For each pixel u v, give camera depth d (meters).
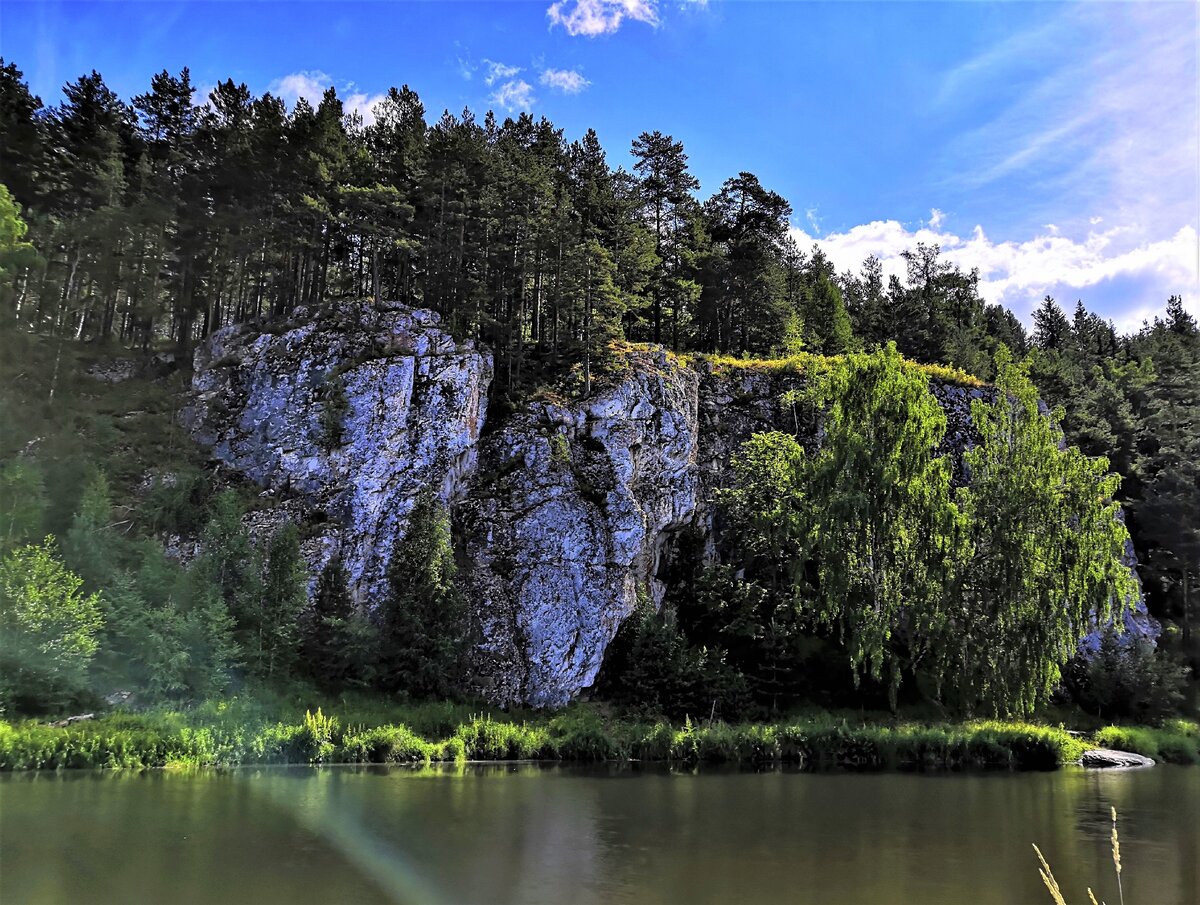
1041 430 46.84
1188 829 21.75
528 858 17.09
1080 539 43.62
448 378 49.38
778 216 77.88
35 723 27.55
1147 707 49.72
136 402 48.44
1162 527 61.69
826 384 49.25
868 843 19.14
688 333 75.75
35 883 14.20
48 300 53.62
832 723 40.25
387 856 16.88
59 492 39.41
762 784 28.39
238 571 38.19
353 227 52.53
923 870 16.75
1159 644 57.34
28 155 52.81
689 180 75.50
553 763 33.00
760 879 15.84
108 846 16.75
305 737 30.23
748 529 53.78
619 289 57.91
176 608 34.25
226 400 48.12
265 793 23.11
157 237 56.22
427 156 59.69
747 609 48.12
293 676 36.84
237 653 34.22
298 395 47.16
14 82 57.97
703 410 60.53
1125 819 23.00
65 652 29.58
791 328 74.38
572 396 53.47
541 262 57.84
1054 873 16.94
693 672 43.78
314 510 43.91
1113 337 124.75
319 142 55.50
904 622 46.72
